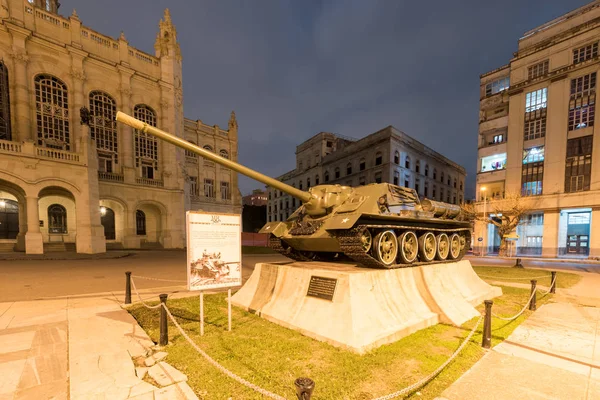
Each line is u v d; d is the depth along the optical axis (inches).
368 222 281.0
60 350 191.8
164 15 1229.1
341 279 225.0
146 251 1000.9
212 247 215.3
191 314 271.6
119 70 1082.1
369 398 140.1
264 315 259.9
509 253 1181.7
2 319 254.1
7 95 866.1
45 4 1295.5
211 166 1547.7
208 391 144.9
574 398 143.6
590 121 1015.0
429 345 205.0
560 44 1084.5
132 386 148.1
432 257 338.0
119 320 251.9
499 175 1249.4
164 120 1202.0
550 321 262.8
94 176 842.8
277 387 148.0
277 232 345.1
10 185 786.2
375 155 1523.1
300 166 2117.4
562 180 1061.1
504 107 1269.7
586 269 705.0
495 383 156.2
